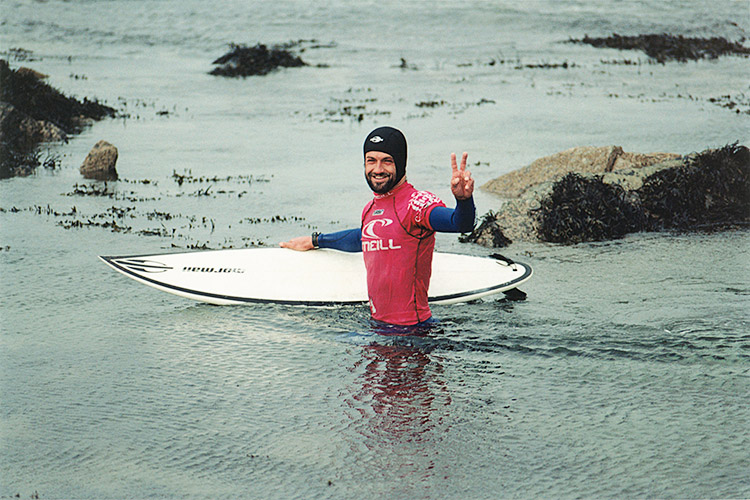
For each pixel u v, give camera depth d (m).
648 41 55.16
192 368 8.69
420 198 9.52
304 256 11.70
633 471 6.48
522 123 29.14
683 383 8.18
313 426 7.28
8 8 68.12
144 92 38.16
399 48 56.22
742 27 65.56
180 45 57.47
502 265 11.56
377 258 9.91
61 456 6.80
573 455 6.74
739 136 25.30
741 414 7.46
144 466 6.62
